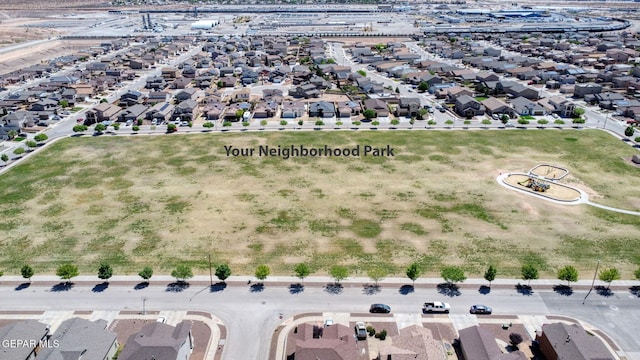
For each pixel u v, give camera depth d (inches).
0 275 2768.2
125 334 2363.4
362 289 2726.4
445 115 6087.6
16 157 4763.8
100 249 3125.0
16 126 5511.8
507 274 2837.1
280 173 4325.8
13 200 3821.4
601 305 2571.4
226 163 4559.5
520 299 2623.0
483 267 2910.9
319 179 4190.5
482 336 2201.0
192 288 2736.2
